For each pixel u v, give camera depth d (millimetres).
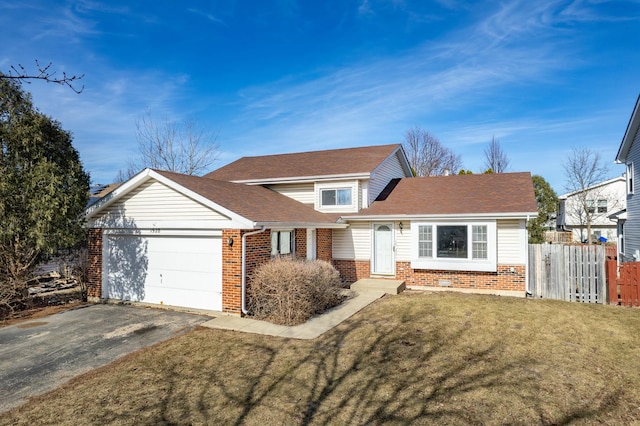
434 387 5473
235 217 9773
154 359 6895
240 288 9836
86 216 11633
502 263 12578
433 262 13242
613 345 7285
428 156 42500
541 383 5582
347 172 15125
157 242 11211
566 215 35344
